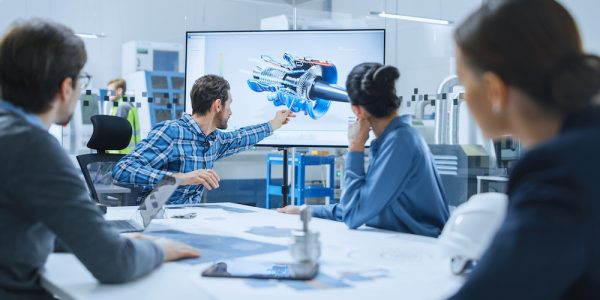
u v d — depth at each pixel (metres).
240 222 1.86
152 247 1.13
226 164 7.07
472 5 5.82
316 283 1.03
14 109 1.08
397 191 1.68
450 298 0.55
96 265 1.01
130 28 6.81
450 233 1.07
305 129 3.63
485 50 0.59
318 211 2.06
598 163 0.50
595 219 0.48
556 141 0.52
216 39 3.76
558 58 0.55
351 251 1.34
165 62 6.38
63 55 1.10
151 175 2.41
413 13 6.54
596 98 0.56
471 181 4.58
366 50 3.54
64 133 5.14
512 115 0.60
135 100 5.69
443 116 4.88
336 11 7.84
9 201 1.03
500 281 0.50
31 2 5.97
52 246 1.16
